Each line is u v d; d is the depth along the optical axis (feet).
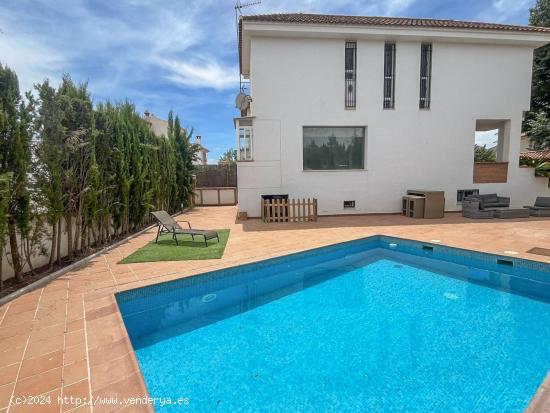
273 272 20.11
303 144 38.75
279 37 36.86
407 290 17.31
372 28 36.17
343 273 20.39
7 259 15.39
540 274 18.08
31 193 15.92
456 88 40.04
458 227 30.40
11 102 14.37
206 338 12.42
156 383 9.65
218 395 9.11
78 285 15.24
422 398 8.84
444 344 11.69
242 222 36.09
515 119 41.34
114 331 10.63
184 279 16.34
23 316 11.80
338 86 38.11
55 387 7.66
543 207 36.11
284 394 9.12
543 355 10.86
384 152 39.65
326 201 39.24
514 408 8.34
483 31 37.73
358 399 8.86
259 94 37.22
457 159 40.93
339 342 12.01
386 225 32.42
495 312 14.40
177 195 47.78
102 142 23.12
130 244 24.91
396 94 39.14
